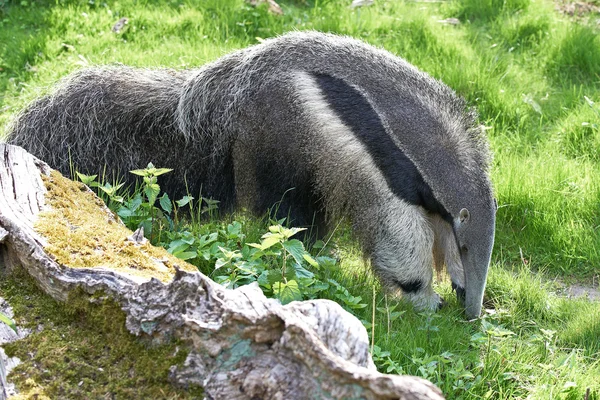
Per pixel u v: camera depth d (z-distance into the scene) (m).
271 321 4.09
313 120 7.68
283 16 13.90
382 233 7.75
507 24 13.95
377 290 7.90
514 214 9.71
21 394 4.39
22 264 5.29
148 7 14.08
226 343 4.24
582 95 12.19
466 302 7.67
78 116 8.43
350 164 7.66
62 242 5.33
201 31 13.24
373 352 6.08
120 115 8.41
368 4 14.58
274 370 4.08
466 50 13.04
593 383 6.33
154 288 4.59
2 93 12.01
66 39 13.16
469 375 6.07
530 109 11.88
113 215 6.51
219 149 8.24
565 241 9.23
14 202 5.75
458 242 7.64
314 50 7.88
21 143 8.47
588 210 9.66
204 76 8.20
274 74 7.88
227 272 6.81
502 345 6.91
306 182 8.03
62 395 4.43
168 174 8.46
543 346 6.97
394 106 7.54
